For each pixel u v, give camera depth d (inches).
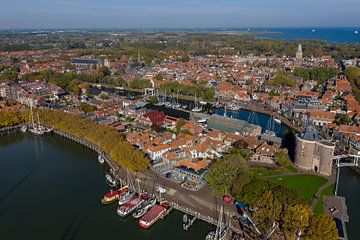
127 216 7327.8
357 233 6594.5
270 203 6540.4
